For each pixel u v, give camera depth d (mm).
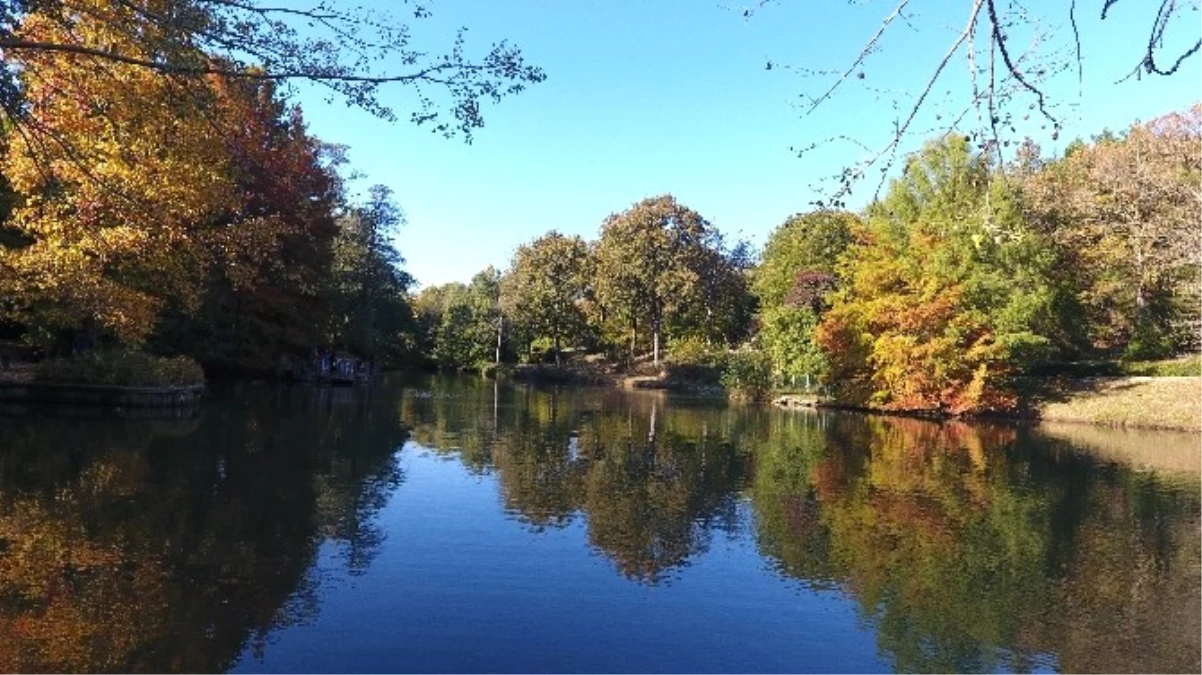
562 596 7754
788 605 7758
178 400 20891
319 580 7859
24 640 6145
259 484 12016
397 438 18281
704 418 27484
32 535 8742
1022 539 10617
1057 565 9438
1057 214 32969
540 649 6492
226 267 19312
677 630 7020
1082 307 34625
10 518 9336
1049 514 12297
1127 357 34594
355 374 42688
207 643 6285
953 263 31359
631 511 11477
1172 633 7324
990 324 30656
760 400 38062
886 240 33281
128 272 18828
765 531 10578
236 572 7973
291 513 10383
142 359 20406
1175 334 33531
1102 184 32719
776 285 48844
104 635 6324
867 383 33188
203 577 7777
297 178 30906
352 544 9172
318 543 9102
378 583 7871
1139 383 31297
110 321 17938
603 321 59969
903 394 31000
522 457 16250
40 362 21312
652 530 10422
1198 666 6605
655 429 22875
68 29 7230
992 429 26594
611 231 53156
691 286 49562
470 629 6836
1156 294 34375
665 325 55406
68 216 14297
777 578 8586
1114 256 32344
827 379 34625
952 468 16797
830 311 35594
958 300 30469
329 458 14820
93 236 14508
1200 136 30141
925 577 8789
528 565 8680
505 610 7312
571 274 60406
